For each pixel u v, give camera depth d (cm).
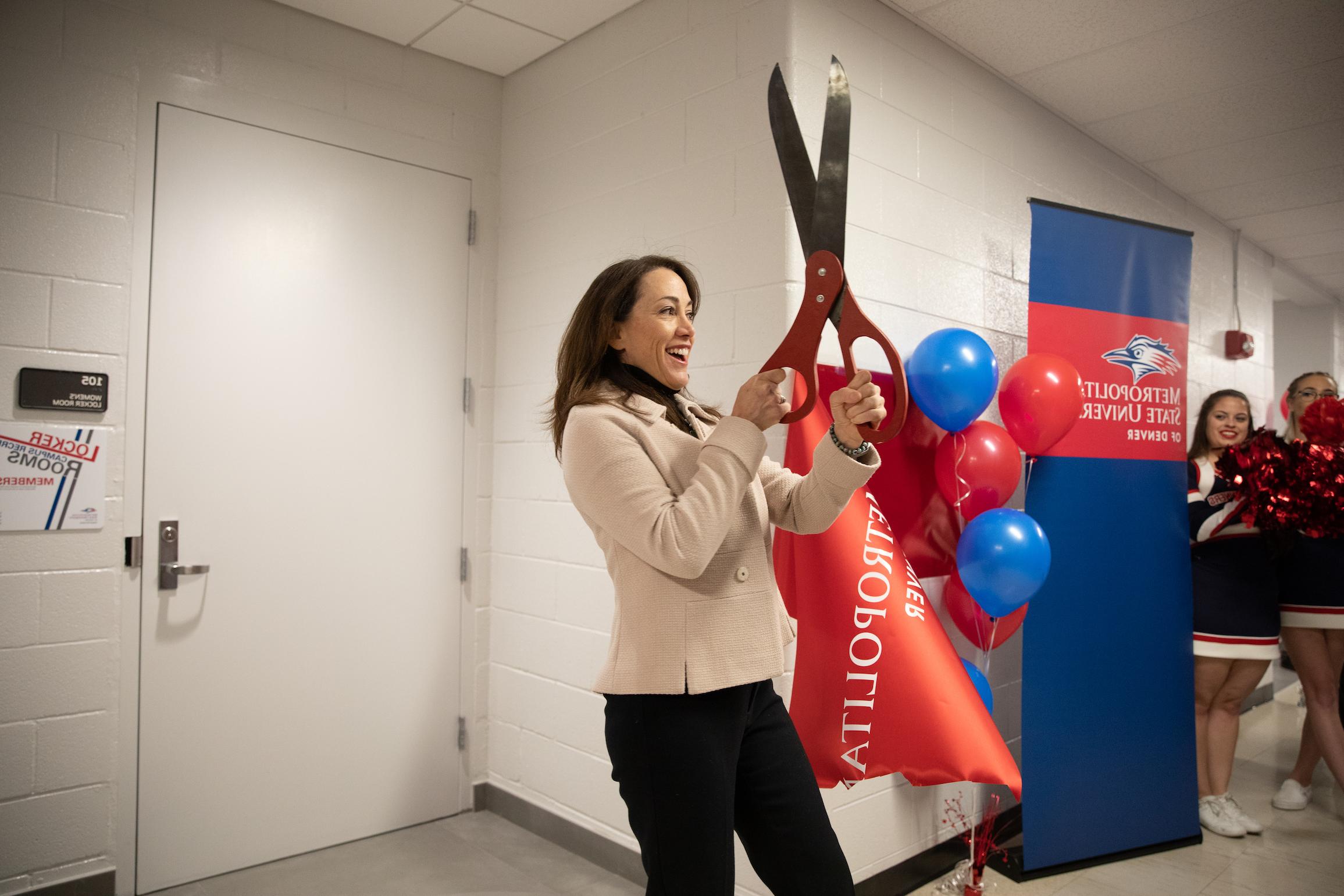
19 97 208
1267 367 514
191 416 233
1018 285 291
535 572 276
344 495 261
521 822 276
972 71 273
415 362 277
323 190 258
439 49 279
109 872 219
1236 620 279
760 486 131
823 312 118
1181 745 265
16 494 207
